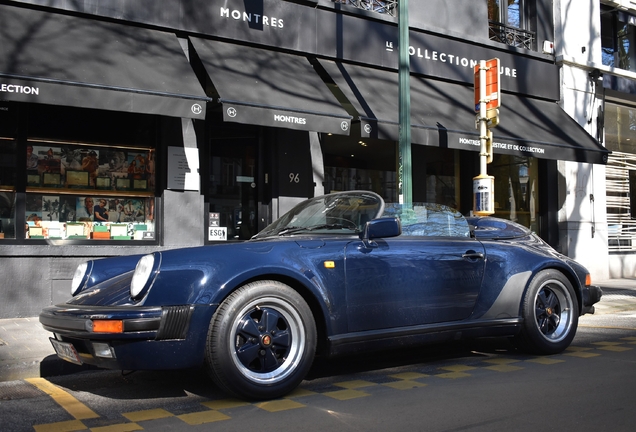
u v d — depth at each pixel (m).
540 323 4.96
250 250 3.71
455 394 3.73
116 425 3.20
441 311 4.36
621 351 5.20
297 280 3.73
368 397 3.68
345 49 9.55
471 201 11.30
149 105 6.82
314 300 3.83
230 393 3.57
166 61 7.48
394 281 4.13
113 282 3.91
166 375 4.45
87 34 7.30
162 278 3.42
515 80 11.57
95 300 3.60
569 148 10.57
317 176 9.24
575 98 12.31
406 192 7.65
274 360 3.64
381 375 4.32
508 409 3.39
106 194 7.87
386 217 4.09
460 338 4.48
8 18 6.95
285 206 8.95
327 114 7.94
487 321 4.60
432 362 4.80
